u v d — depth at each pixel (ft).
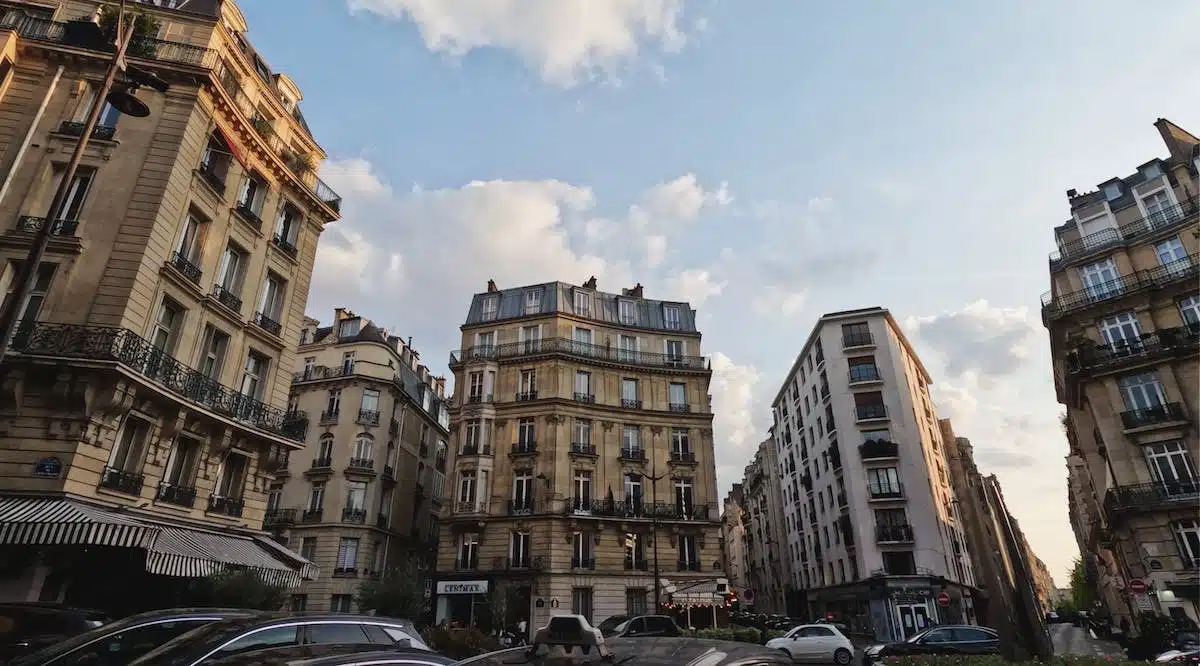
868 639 120.98
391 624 23.39
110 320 49.32
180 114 58.80
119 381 47.98
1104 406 94.27
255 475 65.36
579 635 9.50
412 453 147.64
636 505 118.62
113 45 58.08
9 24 57.93
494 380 127.13
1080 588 311.88
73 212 53.93
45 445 45.34
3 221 51.01
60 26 58.54
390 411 135.74
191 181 58.80
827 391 146.41
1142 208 98.53
